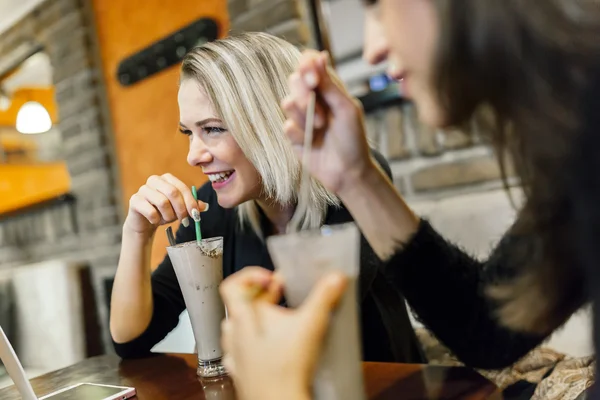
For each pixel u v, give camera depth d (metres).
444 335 0.71
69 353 2.19
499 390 0.57
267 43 1.03
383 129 1.62
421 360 1.12
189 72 0.99
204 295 0.74
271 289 0.45
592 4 0.44
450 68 0.47
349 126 0.62
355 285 0.45
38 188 3.08
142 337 0.97
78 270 2.31
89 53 2.54
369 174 0.66
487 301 0.68
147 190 0.89
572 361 0.94
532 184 0.51
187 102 0.98
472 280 0.69
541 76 0.44
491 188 1.42
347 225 0.46
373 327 1.02
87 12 2.54
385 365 0.70
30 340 2.35
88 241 2.68
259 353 0.40
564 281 0.56
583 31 0.42
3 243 3.30
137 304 0.94
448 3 0.46
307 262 0.43
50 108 2.94
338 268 0.43
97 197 2.59
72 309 2.21
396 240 0.69
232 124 0.95
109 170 2.55
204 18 2.04
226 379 0.73
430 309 0.70
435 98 0.52
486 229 1.27
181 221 0.91
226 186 1.01
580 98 0.43
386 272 0.71
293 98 0.60
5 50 3.05
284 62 1.02
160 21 2.24
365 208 0.68
